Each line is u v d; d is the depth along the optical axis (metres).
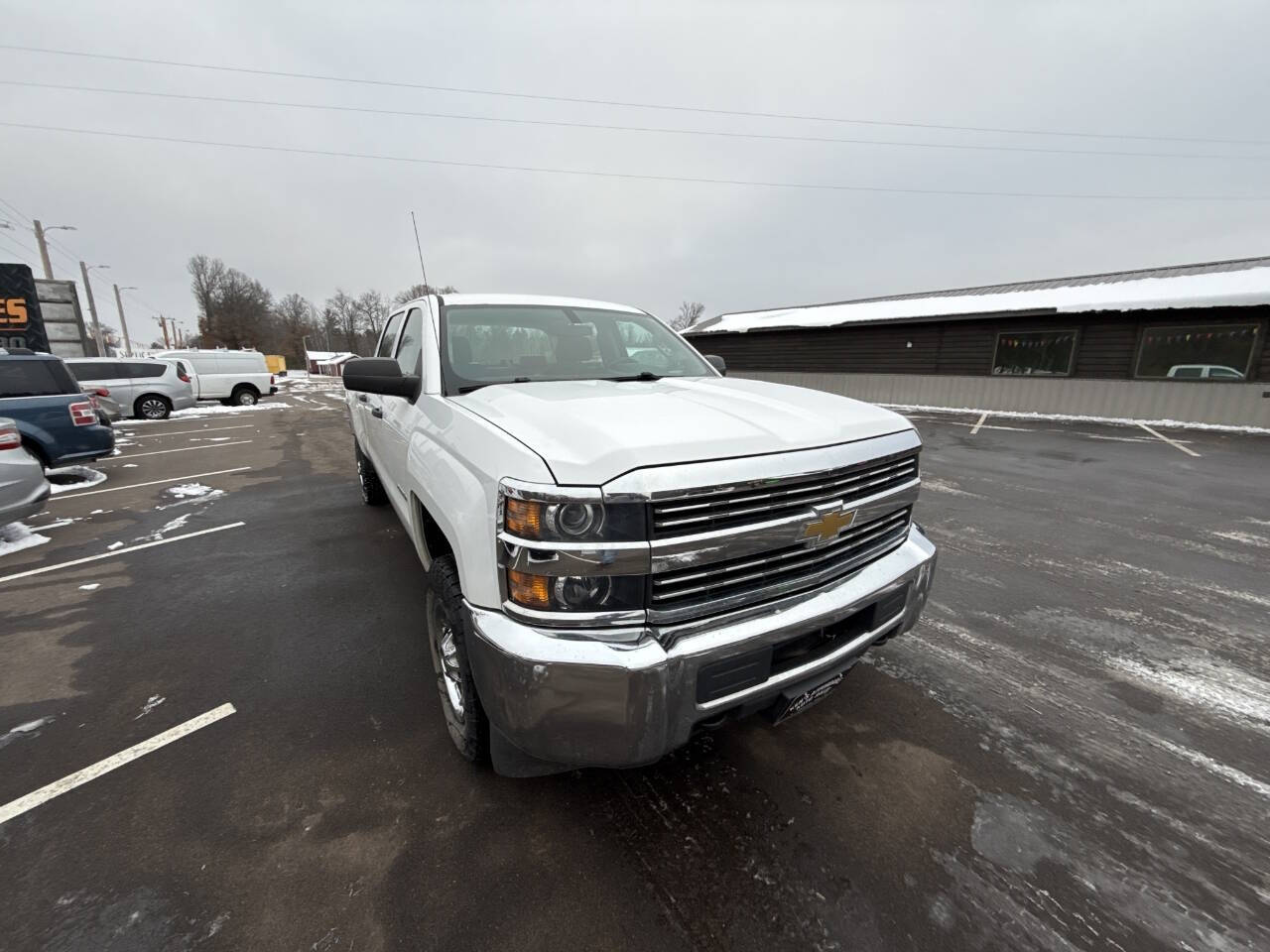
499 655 1.46
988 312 14.66
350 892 1.62
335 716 2.44
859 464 1.78
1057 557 4.38
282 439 11.15
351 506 5.91
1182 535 4.94
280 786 2.03
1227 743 2.28
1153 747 2.25
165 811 1.91
